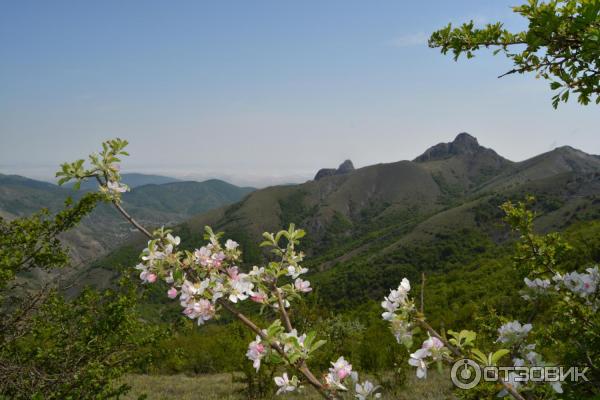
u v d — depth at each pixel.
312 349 2.15
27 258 5.22
